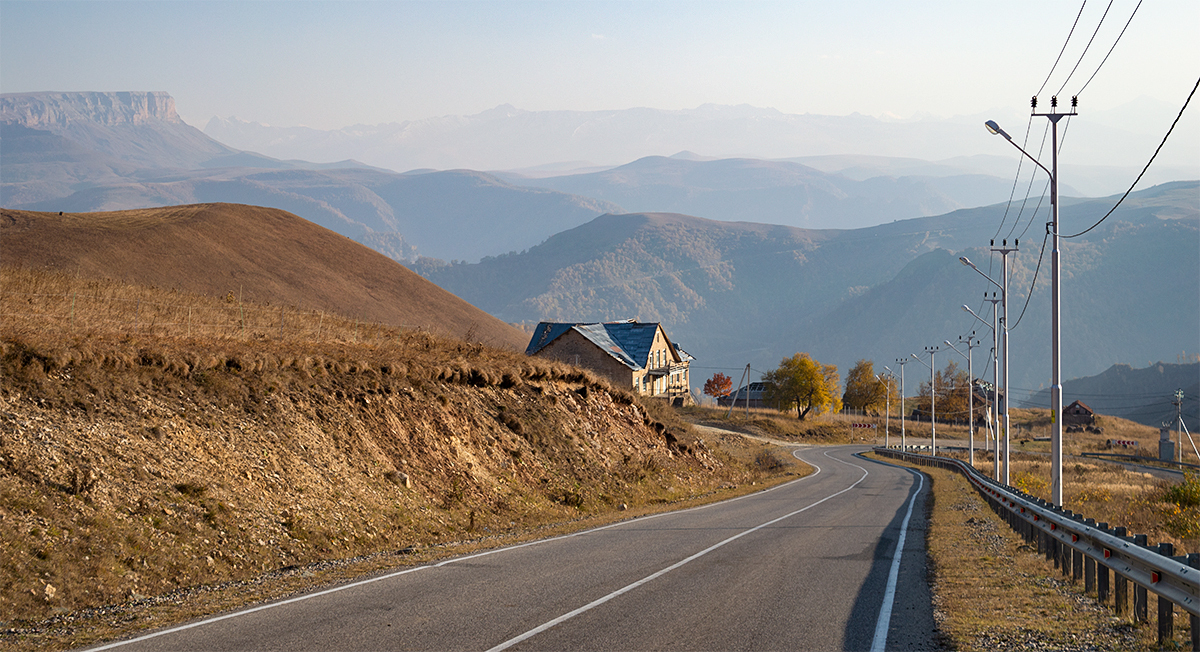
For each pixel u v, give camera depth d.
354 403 19.88
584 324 81.25
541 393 29.20
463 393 24.97
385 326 34.69
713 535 16.67
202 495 13.27
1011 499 18.31
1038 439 111.69
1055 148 20.12
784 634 8.21
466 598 9.67
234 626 8.21
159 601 9.98
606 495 25.42
